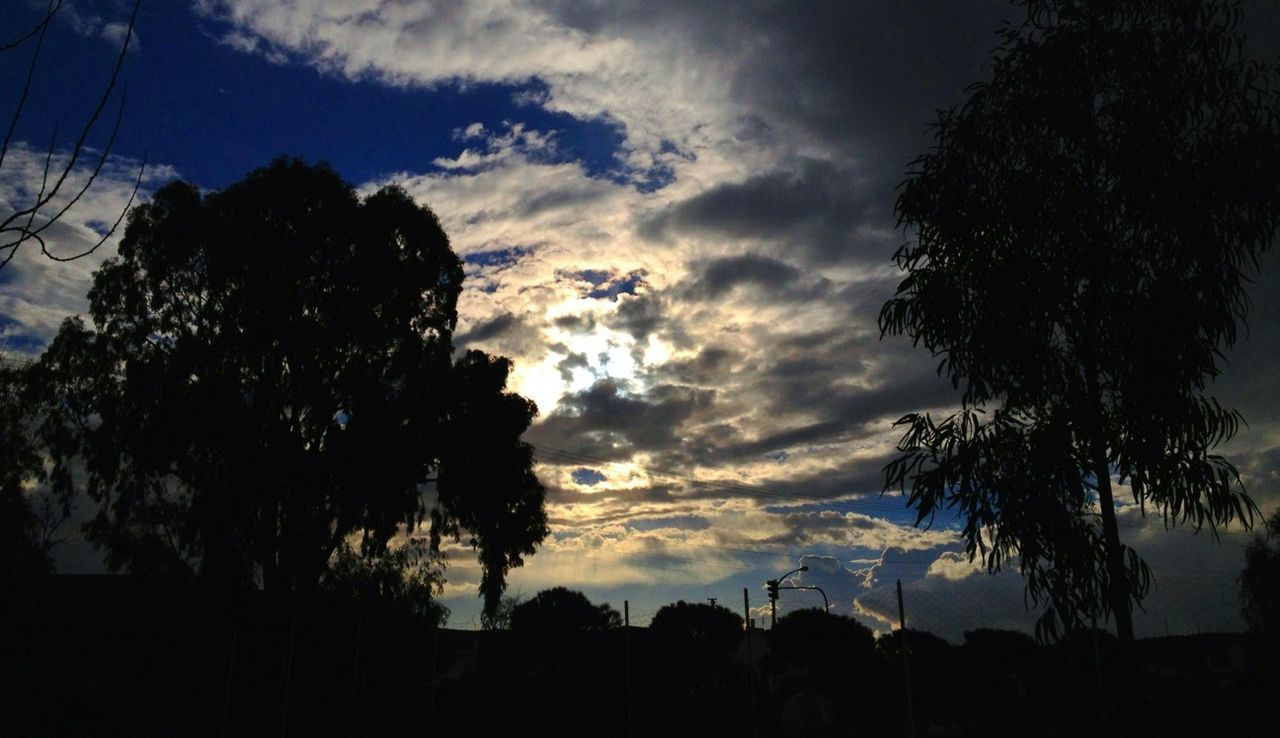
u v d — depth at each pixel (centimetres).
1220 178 878
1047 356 904
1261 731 802
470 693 1956
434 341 3356
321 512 2969
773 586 3033
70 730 1934
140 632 2409
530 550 3606
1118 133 931
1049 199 920
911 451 957
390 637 2116
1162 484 895
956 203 951
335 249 3120
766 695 1717
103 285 3083
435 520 3403
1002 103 966
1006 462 909
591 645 1906
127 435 2930
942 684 1126
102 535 2906
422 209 3334
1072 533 881
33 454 3091
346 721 1955
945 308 958
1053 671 948
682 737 1630
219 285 3019
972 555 935
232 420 2902
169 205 3117
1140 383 880
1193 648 916
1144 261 912
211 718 2184
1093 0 970
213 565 2780
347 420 3084
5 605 2220
